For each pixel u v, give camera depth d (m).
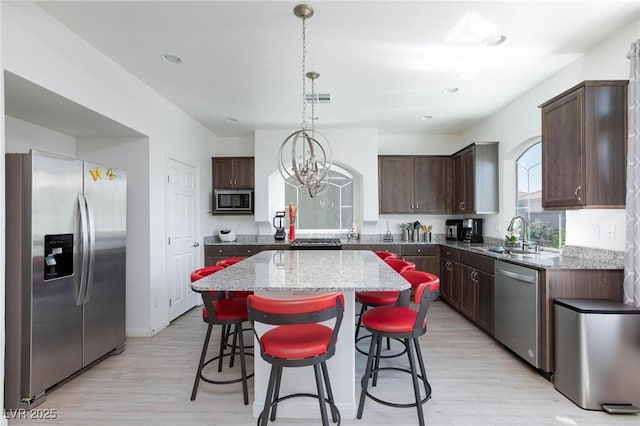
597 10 2.20
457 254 4.23
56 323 2.34
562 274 2.47
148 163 3.46
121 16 2.24
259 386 2.09
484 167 4.37
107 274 2.85
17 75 2.03
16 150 2.86
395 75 3.18
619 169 2.37
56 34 2.30
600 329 2.13
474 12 2.22
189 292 4.44
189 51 2.72
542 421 2.04
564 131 2.58
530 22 2.33
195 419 2.07
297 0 2.09
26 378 2.15
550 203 2.74
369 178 5.09
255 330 2.01
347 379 2.08
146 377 2.58
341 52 2.74
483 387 2.42
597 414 2.11
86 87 2.58
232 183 5.21
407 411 2.14
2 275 1.93
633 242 2.23
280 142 5.07
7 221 2.14
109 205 2.88
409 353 1.96
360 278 1.97
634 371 2.13
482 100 3.89
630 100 2.24
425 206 5.24
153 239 3.54
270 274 2.12
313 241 5.11
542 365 2.50
